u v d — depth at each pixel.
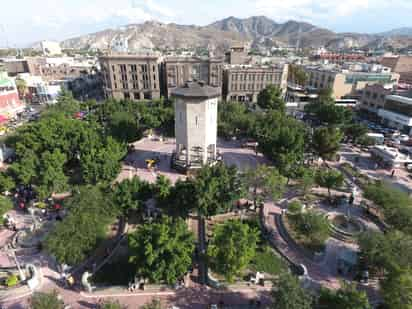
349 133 74.94
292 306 24.22
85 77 154.88
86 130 58.00
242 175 44.09
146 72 122.88
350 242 38.31
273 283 29.78
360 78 118.25
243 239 29.47
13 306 28.53
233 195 39.22
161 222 33.28
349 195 50.53
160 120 80.56
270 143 57.56
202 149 55.97
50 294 26.20
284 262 34.94
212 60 121.06
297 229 39.03
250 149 72.94
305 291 25.94
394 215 37.69
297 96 126.50
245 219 42.47
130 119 69.38
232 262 28.62
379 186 44.69
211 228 40.75
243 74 125.38
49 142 53.91
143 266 28.67
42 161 46.50
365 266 33.38
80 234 30.98
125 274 32.69
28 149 53.12
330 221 41.66
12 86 98.56
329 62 186.62
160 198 39.66
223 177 40.47
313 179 48.75
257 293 30.64
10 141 63.38
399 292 25.31
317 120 97.12
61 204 45.59
